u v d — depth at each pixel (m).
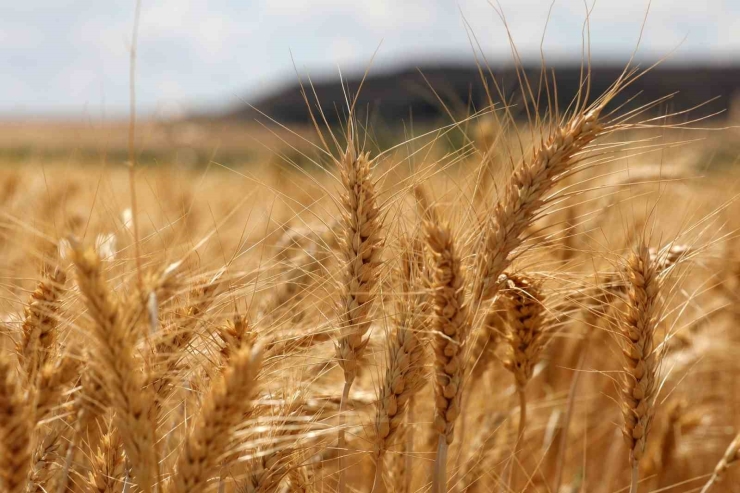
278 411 0.60
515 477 0.70
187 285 0.58
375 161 0.64
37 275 0.60
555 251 0.70
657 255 0.62
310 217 0.72
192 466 0.54
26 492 0.57
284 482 0.63
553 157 0.60
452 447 0.69
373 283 0.61
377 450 0.61
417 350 0.60
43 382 0.56
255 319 0.63
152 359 0.57
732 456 0.64
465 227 0.64
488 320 0.66
